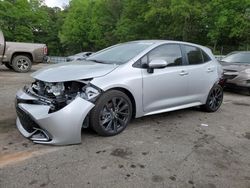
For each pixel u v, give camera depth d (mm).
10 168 3121
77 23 47531
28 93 3953
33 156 3416
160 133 4488
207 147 4031
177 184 2984
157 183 2980
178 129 4758
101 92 3922
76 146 3746
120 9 44125
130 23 37375
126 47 5035
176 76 4988
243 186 3021
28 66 12297
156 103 4750
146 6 34656
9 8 41156
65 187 2811
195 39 32031
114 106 4129
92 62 4613
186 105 5379
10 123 4551
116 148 3777
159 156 3621
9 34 41531
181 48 5332
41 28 49750
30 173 3037
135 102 4398
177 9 27359
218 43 31141
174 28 30891
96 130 4012
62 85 3707
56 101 3609
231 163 3559
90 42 48500
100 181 2951
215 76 5965
